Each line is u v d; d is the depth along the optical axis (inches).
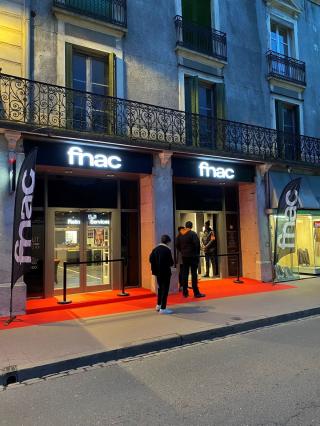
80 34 363.9
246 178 456.4
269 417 135.7
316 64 579.8
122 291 366.9
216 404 148.4
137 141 358.0
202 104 456.4
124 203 403.9
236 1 494.9
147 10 412.8
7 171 301.4
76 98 351.6
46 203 358.0
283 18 542.9
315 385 163.9
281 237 452.4
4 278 294.0
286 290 403.2
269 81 514.6
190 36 440.1
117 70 381.7
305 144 521.7
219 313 297.4
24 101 319.9
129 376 183.8
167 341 230.4
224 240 473.1
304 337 245.1
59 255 366.3
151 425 133.9
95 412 145.9
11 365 187.5
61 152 329.4
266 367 188.5
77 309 315.6
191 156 402.9
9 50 325.1
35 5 343.3
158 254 302.2
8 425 137.9
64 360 195.3
